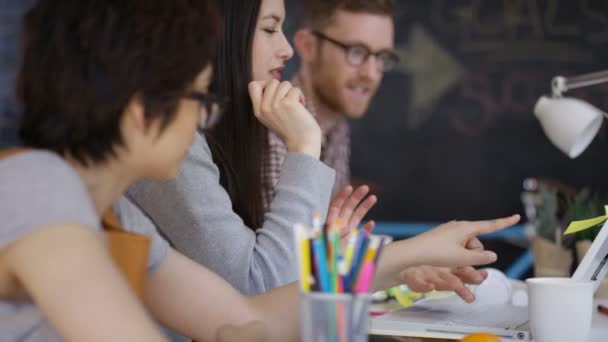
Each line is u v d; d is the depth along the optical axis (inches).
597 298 76.4
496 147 189.2
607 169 187.6
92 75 39.1
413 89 189.5
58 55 39.2
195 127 41.9
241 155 69.0
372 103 189.9
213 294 51.6
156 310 51.1
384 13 135.3
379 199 190.9
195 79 41.2
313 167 60.7
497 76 188.4
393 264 53.6
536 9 187.8
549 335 51.6
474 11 187.9
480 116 189.2
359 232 36.6
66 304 35.7
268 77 70.6
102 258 36.7
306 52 137.6
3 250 36.4
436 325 57.7
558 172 188.7
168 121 40.2
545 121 79.5
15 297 39.2
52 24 39.5
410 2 188.7
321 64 136.0
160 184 61.8
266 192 74.4
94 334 35.5
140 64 39.2
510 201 189.5
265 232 61.5
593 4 187.2
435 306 67.9
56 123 39.6
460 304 68.9
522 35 187.9
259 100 62.8
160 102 39.6
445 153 189.8
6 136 161.0
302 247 35.8
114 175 41.4
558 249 82.7
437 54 188.9
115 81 39.0
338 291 35.5
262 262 61.1
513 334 55.9
